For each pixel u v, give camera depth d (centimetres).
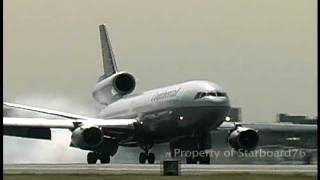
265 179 13512
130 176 13975
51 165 18975
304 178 13700
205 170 15988
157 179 13288
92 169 15838
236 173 14812
